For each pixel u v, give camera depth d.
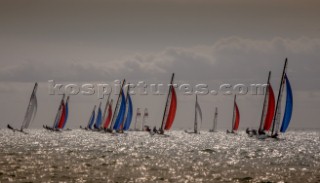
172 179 188.00
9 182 175.62
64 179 183.25
